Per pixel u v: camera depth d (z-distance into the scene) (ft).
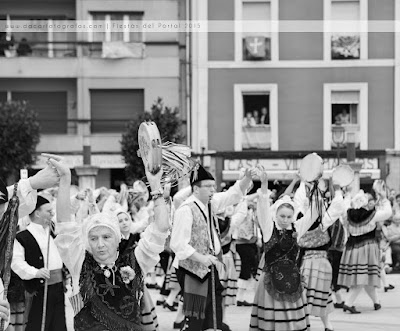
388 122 95.25
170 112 89.10
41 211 27.25
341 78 95.61
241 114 95.71
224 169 93.91
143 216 46.55
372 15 95.50
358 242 43.01
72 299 20.01
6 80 98.27
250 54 95.50
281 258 30.14
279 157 93.30
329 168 92.53
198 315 27.32
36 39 99.25
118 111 97.91
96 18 97.71
